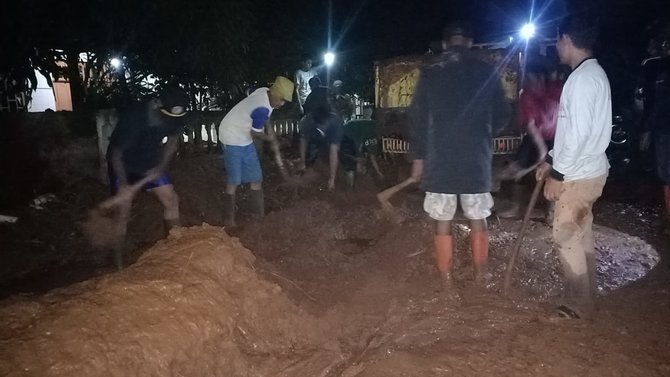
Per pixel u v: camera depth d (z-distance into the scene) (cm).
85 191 779
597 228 646
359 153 902
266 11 1140
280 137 1152
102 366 262
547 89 652
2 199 712
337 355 363
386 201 725
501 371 338
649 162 938
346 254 577
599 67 383
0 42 817
